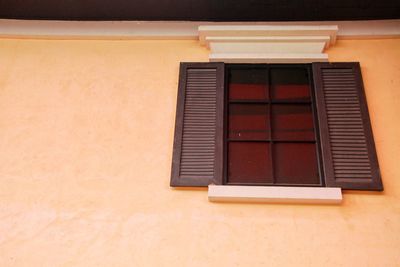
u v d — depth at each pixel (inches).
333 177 92.7
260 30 113.1
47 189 95.7
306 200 89.4
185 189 93.9
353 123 99.9
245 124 103.3
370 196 91.0
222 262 84.0
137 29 119.1
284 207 90.4
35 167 99.0
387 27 116.2
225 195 90.0
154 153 99.5
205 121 102.6
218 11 115.6
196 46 117.7
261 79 110.2
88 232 89.4
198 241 86.7
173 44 118.4
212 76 109.3
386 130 100.2
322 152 96.2
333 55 114.1
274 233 87.0
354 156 95.4
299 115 104.1
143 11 116.8
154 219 90.0
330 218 88.5
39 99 109.8
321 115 101.0
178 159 96.7
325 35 113.4
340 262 83.0
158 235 88.0
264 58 110.4
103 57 116.6
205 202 91.9
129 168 97.6
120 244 87.4
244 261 83.8
